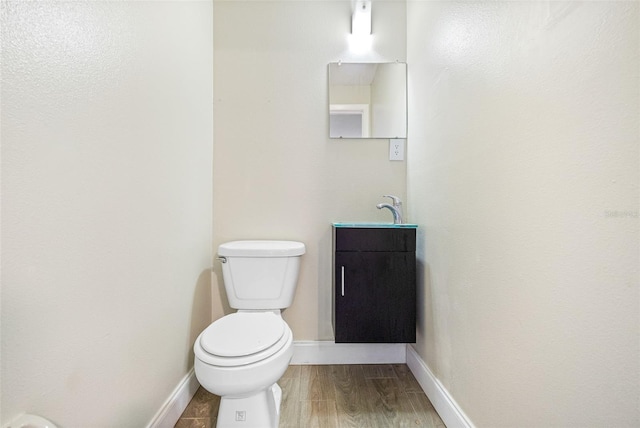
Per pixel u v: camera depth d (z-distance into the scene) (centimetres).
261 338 105
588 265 62
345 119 181
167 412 118
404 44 182
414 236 153
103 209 85
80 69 77
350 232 152
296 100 180
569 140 66
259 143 179
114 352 89
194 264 150
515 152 83
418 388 151
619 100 55
